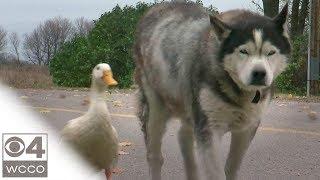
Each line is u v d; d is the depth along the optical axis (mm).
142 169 2039
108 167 1627
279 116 3346
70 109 3592
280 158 2266
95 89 1581
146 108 1812
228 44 1473
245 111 1522
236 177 1682
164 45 1705
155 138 1802
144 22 1882
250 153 2342
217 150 1526
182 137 1812
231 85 1494
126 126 2949
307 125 3051
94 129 1555
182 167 2080
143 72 1823
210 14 1567
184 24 1690
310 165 2162
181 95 1643
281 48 1478
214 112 1516
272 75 1458
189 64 1585
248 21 1486
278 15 1494
